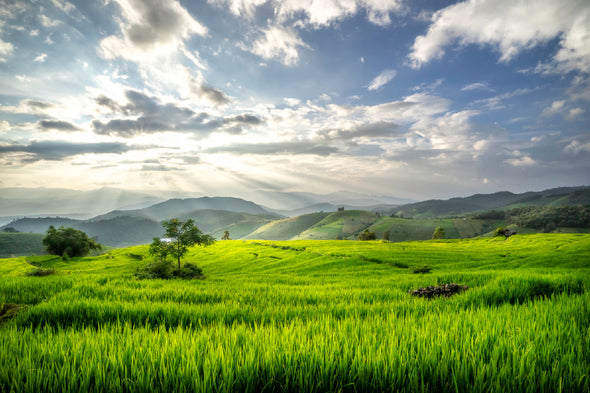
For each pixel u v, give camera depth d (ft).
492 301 27.20
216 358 10.39
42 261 261.03
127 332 15.25
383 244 296.10
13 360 11.17
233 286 57.93
